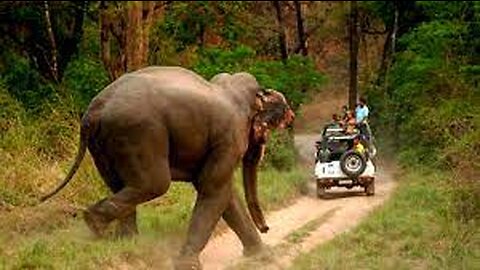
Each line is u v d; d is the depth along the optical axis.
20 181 13.34
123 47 23.25
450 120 20.86
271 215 16.33
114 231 11.29
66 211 12.62
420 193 16.95
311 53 44.66
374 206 17.08
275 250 11.95
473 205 13.62
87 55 26.38
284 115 11.46
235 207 11.41
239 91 11.08
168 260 10.50
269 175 20.67
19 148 14.53
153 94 10.28
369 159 19.58
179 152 10.45
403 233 12.84
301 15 35.44
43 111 18.08
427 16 29.19
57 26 25.55
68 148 15.53
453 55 24.52
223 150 10.58
